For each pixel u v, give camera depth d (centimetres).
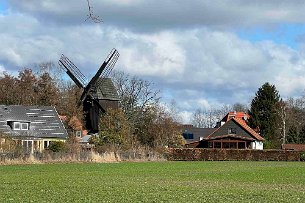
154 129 10319
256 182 4003
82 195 2839
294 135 13112
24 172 4981
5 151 6494
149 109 10731
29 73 11250
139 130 10506
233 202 2584
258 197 2820
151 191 3105
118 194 2906
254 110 13025
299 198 2775
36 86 11275
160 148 8781
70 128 9981
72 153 7081
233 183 3881
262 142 12044
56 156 6912
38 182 3734
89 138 8938
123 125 8431
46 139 9088
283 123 12800
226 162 8312
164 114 10775
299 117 14362
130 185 3559
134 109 10931
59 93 11406
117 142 8256
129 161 7719
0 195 2817
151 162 7631
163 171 5509
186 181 4062
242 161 8938
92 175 4669
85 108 9169
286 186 3612
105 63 9075
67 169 5562
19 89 11106
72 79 9194
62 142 7425
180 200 2647
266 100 12950
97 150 7706
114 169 5725
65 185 3488
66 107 10606
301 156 9281
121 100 10969
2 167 5788
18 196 2773
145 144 9750
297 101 14912
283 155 9381
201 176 4728
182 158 9119
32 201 2545
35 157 6700
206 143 12212
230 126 12300
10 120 9000
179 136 10438
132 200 2617
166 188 3328
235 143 12175
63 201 2556
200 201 2614
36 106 9606
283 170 5850
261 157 9412
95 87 9050
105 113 8756
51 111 9606
